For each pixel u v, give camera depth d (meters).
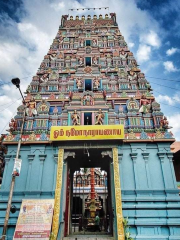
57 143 14.89
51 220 12.12
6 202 13.30
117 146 14.65
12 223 12.61
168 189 13.27
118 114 17.06
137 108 17.20
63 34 26.75
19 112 17.50
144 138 14.87
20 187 13.80
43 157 14.63
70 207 16.69
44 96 19.22
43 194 13.49
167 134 14.95
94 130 14.59
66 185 14.69
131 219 12.62
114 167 14.01
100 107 16.77
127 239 11.69
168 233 12.23
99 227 18.36
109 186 16.39
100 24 28.47
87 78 19.78
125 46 24.33
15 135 15.80
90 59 22.62
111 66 21.84
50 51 24.34
